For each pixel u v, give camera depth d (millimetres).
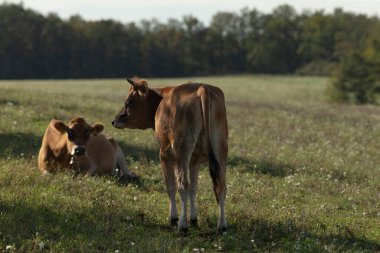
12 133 18141
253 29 166250
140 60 138000
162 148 9602
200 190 12484
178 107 9227
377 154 19734
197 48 147000
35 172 12758
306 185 13992
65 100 30391
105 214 9867
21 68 126438
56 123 12859
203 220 9930
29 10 134250
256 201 11867
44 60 128375
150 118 10688
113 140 14430
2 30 125750
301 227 9844
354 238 9570
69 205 10133
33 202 10188
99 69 133250
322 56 146875
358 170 16188
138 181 13578
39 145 16781
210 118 9031
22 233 8727
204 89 9109
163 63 141500
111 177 13406
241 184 13453
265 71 152625
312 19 148125
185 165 9172
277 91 71625
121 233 9094
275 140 21609
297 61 151125
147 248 8398
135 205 10789
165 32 146750
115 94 47844
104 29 134250
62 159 13188
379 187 14258
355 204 12328
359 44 132250
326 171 15875
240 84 89000
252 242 9016
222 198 9219
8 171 12367
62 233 8883
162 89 10641
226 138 9320
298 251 8641
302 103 50688
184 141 9148
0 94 29234
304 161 17062
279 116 32812
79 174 12836
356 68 58906
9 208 9773
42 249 8219
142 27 161250
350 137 24234
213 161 8961
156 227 9773
